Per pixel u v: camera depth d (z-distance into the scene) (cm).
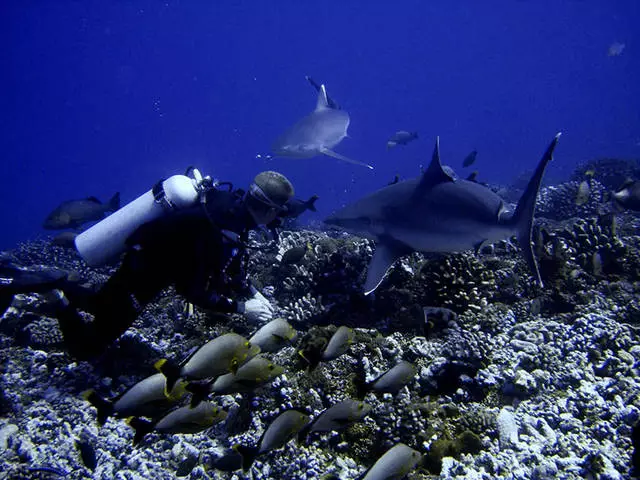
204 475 387
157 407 304
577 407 402
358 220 552
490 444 375
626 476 324
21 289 375
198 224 356
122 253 397
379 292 569
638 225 937
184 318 577
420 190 515
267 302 453
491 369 446
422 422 390
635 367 436
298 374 448
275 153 940
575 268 647
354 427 397
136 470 406
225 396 461
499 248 719
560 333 504
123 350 542
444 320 522
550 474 326
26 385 529
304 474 366
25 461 418
